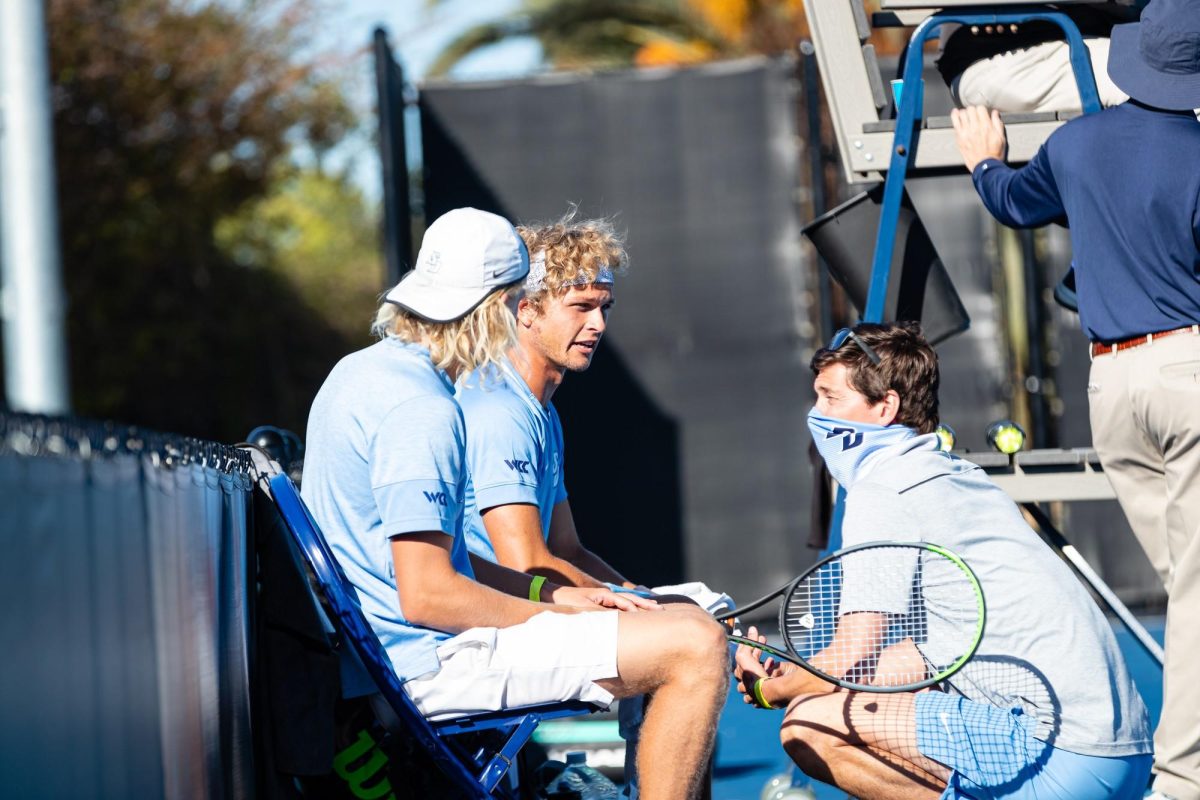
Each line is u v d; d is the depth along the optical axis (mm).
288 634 8109
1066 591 8727
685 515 24609
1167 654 10094
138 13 41906
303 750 7945
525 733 8508
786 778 11750
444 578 8164
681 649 8445
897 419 9344
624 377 24750
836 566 9383
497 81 24531
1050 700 8516
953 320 12891
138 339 42469
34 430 4602
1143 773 8617
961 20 12039
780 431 24562
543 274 10719
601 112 24656
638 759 8617
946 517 8789
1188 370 9820
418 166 26797
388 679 7875
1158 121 10125
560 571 10016
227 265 45719
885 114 12750
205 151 42781
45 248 12055
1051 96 12336
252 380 46594
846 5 12641
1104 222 10219
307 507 8555
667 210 24656
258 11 43938
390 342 8703
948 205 24328
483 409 10109
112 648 5340
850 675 8867
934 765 8805
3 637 4219
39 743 4516
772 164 24609
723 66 24672
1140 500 10547
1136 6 12578
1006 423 12164
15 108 12023
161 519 6141
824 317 23875
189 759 6480
